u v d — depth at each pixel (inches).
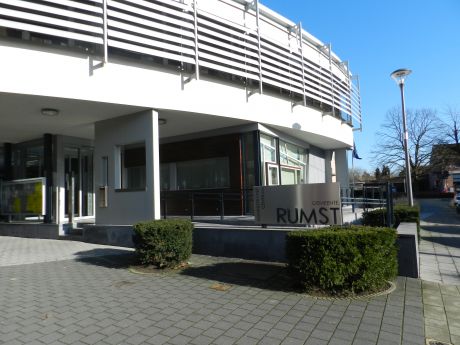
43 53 349.7
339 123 723.4
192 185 555.5
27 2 335.3
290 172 641.6
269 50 525.7
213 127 521.0
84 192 577.6
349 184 792.3
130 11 381.1
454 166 2063.2
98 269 304.7
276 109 534.0
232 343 159.3
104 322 185.9
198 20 430.9
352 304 205.0
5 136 541.6
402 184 1993.1
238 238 341.1
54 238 483.8
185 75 430.0
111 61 382.6
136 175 463.8
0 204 557.9
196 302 214.5
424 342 157.0
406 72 564.7
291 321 182.4
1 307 210.8
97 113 420.8
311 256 222.2
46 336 169.8
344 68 753.6
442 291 229.1
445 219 820.6
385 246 228.2
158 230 295.6
